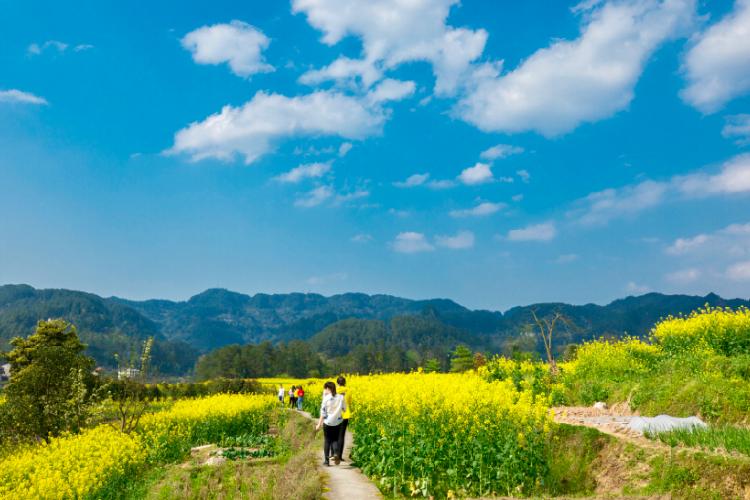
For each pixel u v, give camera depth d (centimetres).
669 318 2367
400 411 1371
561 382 2302
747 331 2003
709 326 2108
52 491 1286
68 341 3478
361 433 1484
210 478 1434
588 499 1059
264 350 17662
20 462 1509
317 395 3206
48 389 2178
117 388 2283
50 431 2084
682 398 1666
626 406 1862
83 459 1547
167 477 1520
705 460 1050
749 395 1527
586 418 1702
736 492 972
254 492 1188
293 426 2459
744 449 1042
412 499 1137
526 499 1093
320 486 1089
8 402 2119
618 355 2292
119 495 1435
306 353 19488
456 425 1270
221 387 5678
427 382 1964
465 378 2381
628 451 1206
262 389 5941
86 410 2166
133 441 1766
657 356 2219
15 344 3394
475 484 1184
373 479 1227
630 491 1116
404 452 1189
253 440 2289
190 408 2452
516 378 2330
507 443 1196
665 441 1184
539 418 1284
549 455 1305
